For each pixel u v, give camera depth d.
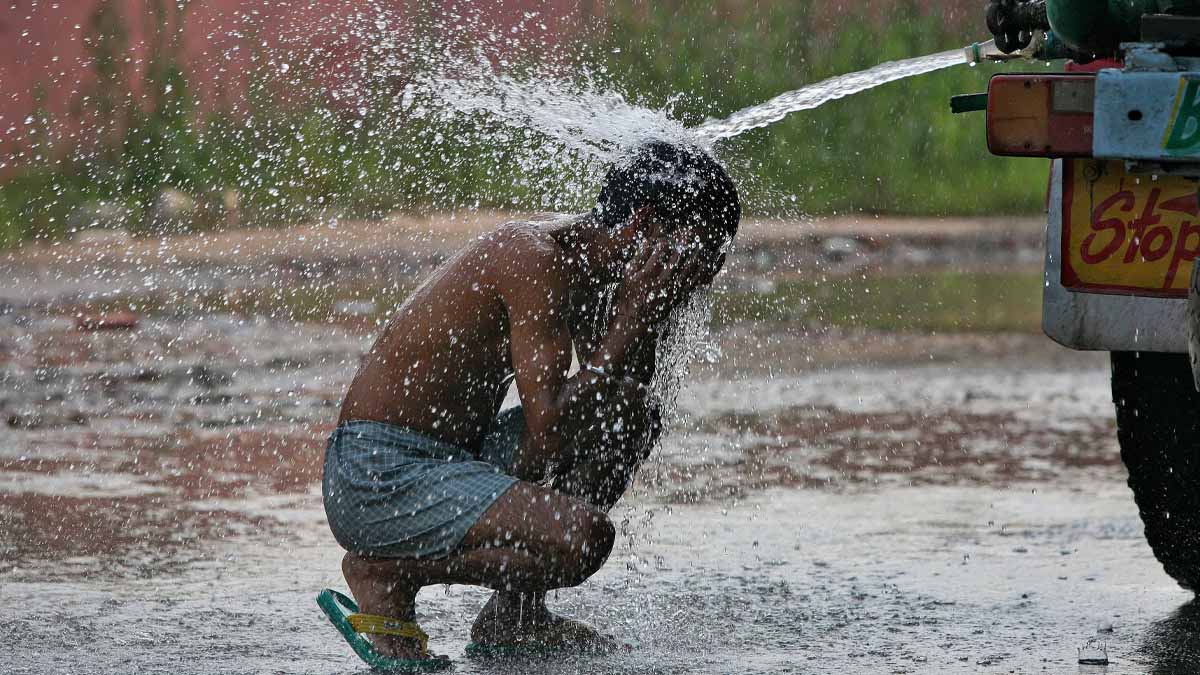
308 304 31.81
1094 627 12.11
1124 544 15.20
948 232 42.16
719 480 18.45
